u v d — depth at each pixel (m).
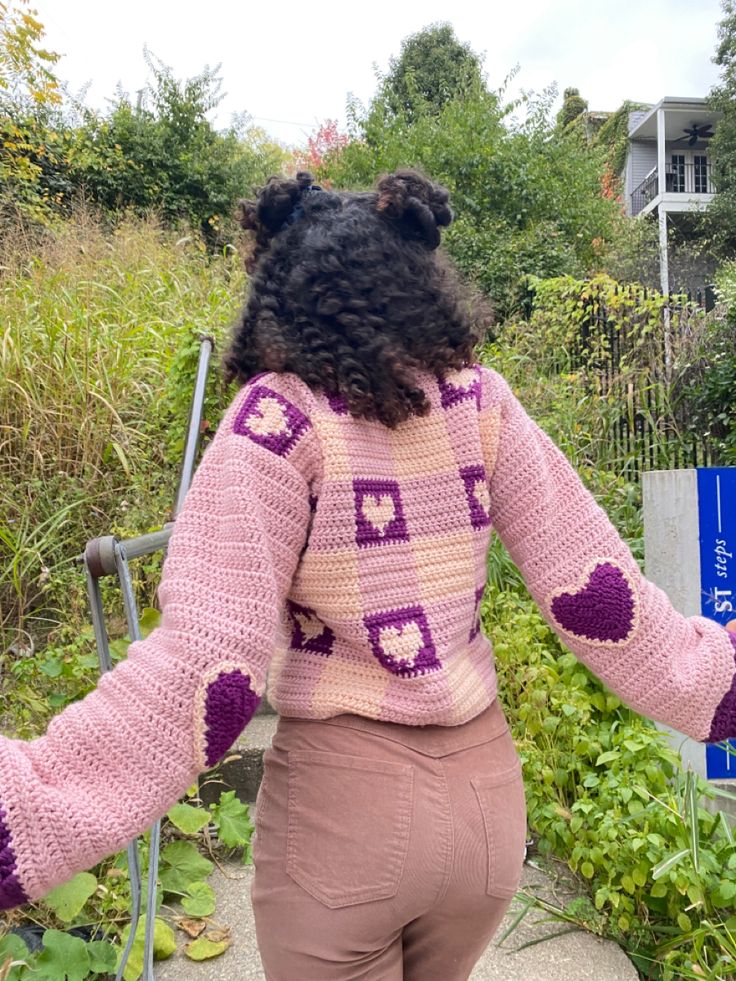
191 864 2.06
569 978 1.82
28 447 3.43
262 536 0.86
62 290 4.34
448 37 16.23
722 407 5.70
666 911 1.94
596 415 5.04
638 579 1.03
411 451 0.99
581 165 11.14
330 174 10.71
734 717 0.99
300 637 0.99
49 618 3.09
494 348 5.30
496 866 0.97
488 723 1.04
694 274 18.77
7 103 8.05
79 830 0.73
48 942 1.63
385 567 0.94
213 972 1.82
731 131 19.22
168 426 3.56
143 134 10.20
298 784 0.96
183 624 0.82
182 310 4.54
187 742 0.78
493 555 3.14
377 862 0.91
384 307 0.96
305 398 0.94
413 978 1.08
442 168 9.93
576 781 2.33
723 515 2.54
